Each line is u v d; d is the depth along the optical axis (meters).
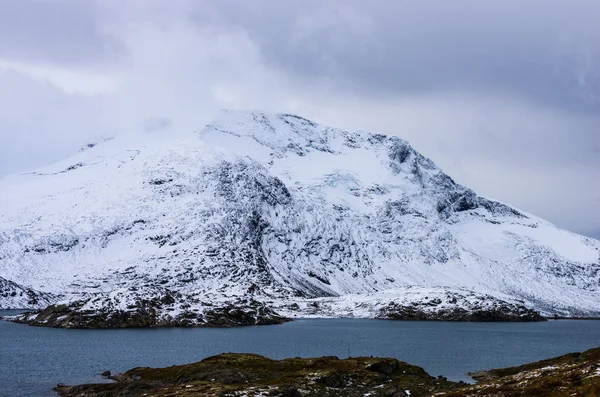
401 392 93.44
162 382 104.31
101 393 97.50
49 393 100.81
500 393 84.44
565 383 81.81
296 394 90.38
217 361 115.62
